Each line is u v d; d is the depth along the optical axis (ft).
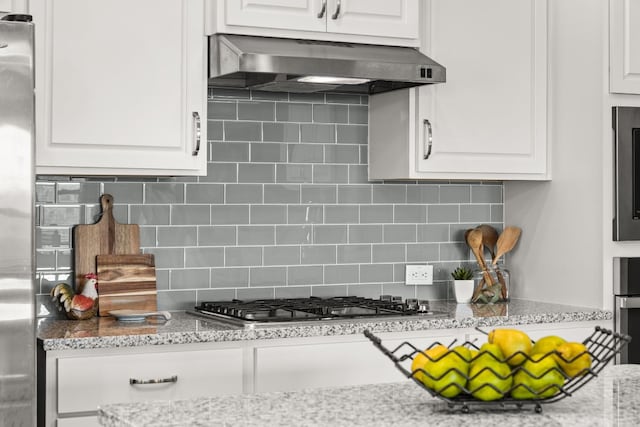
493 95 12.38
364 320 10.73
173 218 11.88
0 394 8.34
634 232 12.10
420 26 12.00
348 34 11.43
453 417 5.24
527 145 12.62
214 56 10.87
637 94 12.23
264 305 11.54
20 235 8.39
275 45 10.87
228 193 12.17
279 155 12.47
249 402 5.71
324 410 5.45
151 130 10.54
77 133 10.19
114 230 11.46
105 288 11.25
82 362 9.36
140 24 10.48
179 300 11.93
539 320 11.49
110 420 5.37
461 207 13.61
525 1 12.55
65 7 10.12
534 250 13.21
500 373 5.29
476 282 13.50
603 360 5.43
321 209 12.73
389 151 12.47
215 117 12.10
